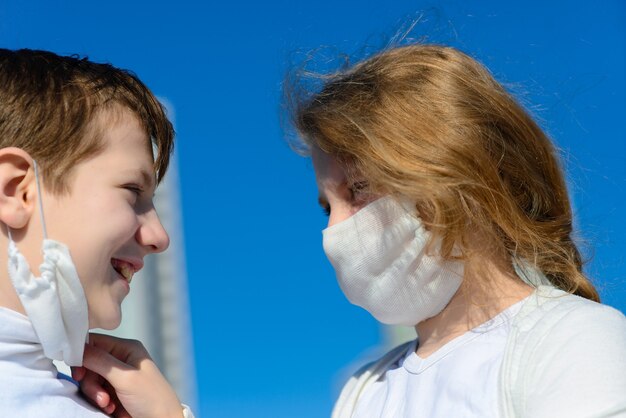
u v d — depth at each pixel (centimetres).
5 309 155
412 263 169
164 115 183
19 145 160
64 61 176
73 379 179
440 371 165
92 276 160
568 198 185
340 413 189
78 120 163
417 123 170
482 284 169
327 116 176
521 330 156
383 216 170
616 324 151
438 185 163
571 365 144
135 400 173
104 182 162
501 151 175
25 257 157
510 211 169
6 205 156
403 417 167
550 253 176
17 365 156
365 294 175
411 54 183
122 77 177
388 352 193
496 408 149
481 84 178
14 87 166
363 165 173
